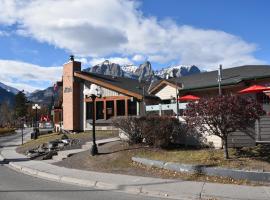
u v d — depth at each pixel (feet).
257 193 37.96
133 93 110.42
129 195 40.73
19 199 38.96
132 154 60.90
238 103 48.80
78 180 49.78
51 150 84.07
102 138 90.43
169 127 61.05
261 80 91.09
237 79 93.20
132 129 65.16
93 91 67.41
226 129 49.88
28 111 352.90
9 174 59.72
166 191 40.45
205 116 50.26
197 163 50.26
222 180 44.75
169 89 110.22
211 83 99.04
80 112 121.39
